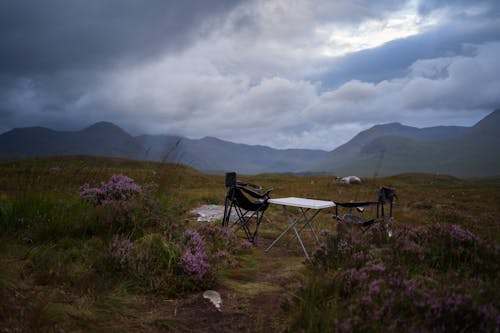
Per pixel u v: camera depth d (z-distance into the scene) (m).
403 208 15.33
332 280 3.92
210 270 4.38
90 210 5.96
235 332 3.24
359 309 3.10
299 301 3.62
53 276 3.88
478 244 5.02
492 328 2.79
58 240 5.10
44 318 2.96
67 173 6.66
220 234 6.28
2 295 3.19
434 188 40.62
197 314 3.58
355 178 38.41
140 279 4.15
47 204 5.80
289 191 25.75
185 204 9.55
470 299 3.11
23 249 4.67
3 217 5.36
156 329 3.21
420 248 4.98
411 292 3.34
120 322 3.28
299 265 5.32
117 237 4.80
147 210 6.10
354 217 6.80
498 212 15.51
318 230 8.72
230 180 6.80
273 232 8.27
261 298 4.04
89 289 3.75
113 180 7.12
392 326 2.74
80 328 3.03
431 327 2.90
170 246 4.67
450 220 11.58
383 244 5.67
